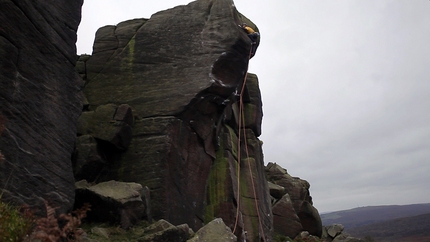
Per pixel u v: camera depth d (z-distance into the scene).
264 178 20.50
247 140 19.73
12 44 8.64
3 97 8.25
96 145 13.29
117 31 16.44
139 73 15.30
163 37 15.77
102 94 15.12
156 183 13.19
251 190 17.83
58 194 9.24
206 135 15.44
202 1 16.38
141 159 13.62
